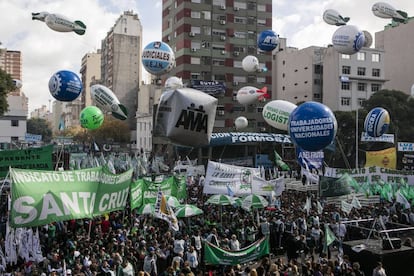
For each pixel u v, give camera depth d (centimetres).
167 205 1389
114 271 1166
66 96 1659
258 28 7388
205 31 7106
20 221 1018
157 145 6888
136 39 11550
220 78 7138
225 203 1795
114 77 11344
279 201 2206
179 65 7094
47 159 1416
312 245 1628
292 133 1214
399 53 7900
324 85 7662
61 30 1828
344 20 2155
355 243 1409
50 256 1233
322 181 2070
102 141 9181
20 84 4022
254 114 7206
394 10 2144
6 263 1184
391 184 2402
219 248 1260
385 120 2356
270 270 1075
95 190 1181
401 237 1552
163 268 1339
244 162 5675
